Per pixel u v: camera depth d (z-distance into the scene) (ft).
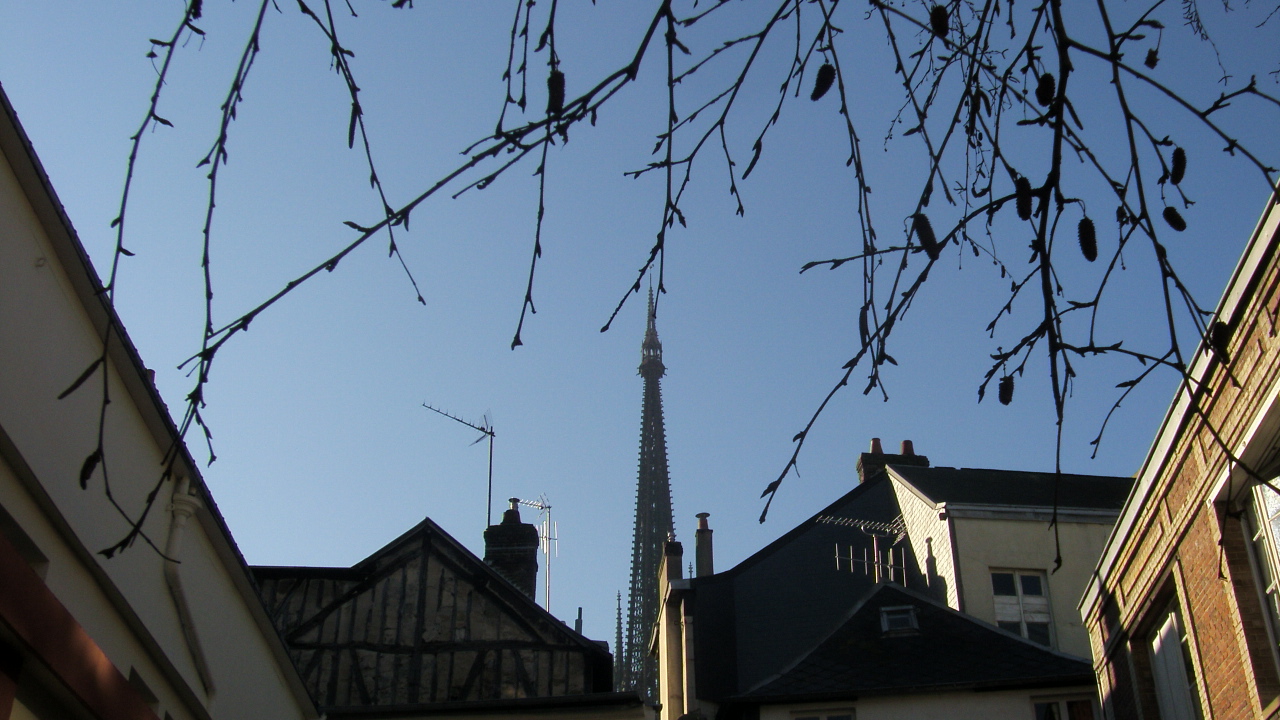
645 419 477.77
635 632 420.36
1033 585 80.12
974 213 12.46
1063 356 12.17
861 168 12.83
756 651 80.23
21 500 26.11
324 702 63.98
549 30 11.75
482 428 88.02
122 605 30.55
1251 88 11.23
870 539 88.99
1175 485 43.80
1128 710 50.83
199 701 35.37
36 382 26.27
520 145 11.68
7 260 25.26
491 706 54.85
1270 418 36.35
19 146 25.29
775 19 12.41
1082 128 11.66
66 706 27.09
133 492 31.09
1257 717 37.63
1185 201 12.03
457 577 68.54
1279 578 37.60
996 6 12.44
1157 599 47.03
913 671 65.00
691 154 12.87
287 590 67.97
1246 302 36.88
